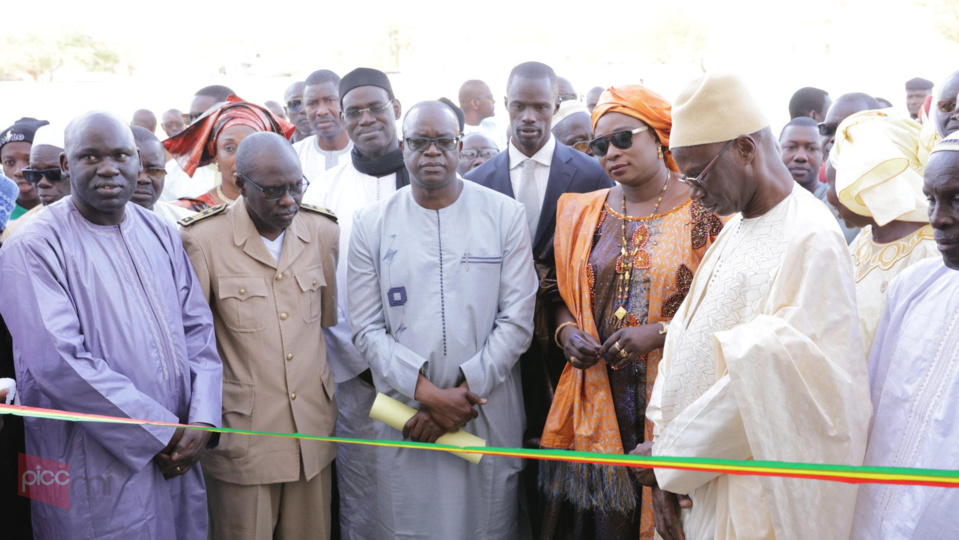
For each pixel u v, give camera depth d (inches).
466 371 126.8
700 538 97.2
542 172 159.3
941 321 83.0
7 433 122.3
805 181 181.2
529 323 132.3
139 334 114.6
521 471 141.6
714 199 97.4
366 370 144.0
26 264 108.3
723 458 90.4
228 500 129.9
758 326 87.4
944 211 75.0
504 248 134.0
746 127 94.0
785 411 85.1
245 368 129.6
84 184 111.0
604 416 125.4
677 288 122.0
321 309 141.3
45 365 106.9
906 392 84.4
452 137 129.0
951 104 126.4
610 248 129.3
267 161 123.8
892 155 99.9
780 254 91.8
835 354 86.4
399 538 133.6
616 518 124.6
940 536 74.8
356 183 160.9
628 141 125.7
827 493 84.7
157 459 114.2
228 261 130.1
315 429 133.6
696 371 98.0
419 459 131.6
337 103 214.7
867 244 109.9
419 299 130.5
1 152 175.5
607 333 127.8
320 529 135.9
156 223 124.7
